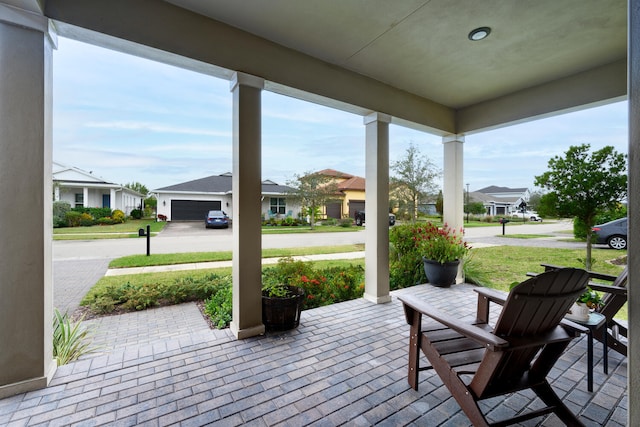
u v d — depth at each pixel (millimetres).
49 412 1765
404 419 1737
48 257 2061
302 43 2980
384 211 3961
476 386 1551
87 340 3045
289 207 21250
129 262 6660
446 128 4711
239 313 2816
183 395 1949
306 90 3162
